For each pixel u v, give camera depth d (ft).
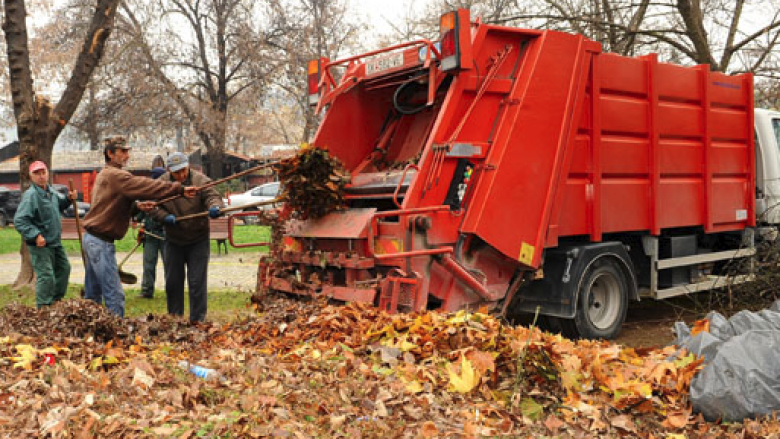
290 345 16.24
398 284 17.98
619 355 15.40
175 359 15.21
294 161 19.63
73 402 11.68
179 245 22.70
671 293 24.71
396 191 18.58
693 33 42.96
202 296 23.03
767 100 46.62
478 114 19.42
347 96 22.76
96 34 33.91
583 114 21.42
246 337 17.40
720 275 26.53
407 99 23.00
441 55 19.06
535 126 19.99
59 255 24.39
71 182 23.13
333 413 11.96
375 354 15.02
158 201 21.20
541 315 22.16
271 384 12.93
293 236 20.66
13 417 10.91
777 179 28.30
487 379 13.70
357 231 18.56
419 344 15.21
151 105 110.93
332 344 15.65
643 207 23.38
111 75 109.50
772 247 25.75
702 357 13.97
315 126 112.68
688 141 24.84
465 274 18.95
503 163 19.47
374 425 11.51
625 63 22.48
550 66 20.27
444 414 12.29
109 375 13.67
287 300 19.67
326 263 19.27
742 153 27.17
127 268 42.70
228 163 149.18
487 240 19.20
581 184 21.57
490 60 19.69
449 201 18.94
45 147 33.37
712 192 25.76
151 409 11.69
